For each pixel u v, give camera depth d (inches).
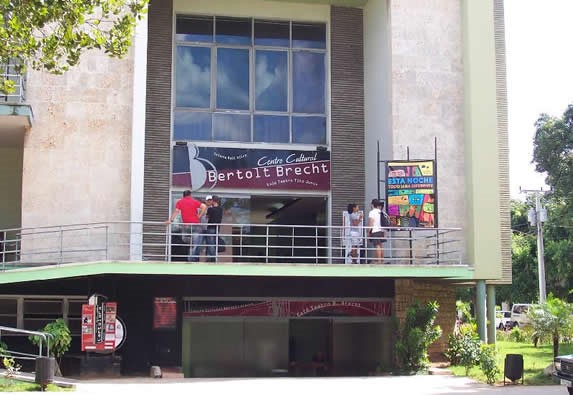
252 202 944.9
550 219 1833.2
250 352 865.5
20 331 666.8
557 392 646.5
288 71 972.6
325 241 952.3
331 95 974.4
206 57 953.5
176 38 948.6
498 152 927.0
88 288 817.5
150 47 932.0
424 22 931.3
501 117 942.4
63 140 839.7
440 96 927.0
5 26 582.2
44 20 570.6
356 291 890.1
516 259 2170.3
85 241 830.5
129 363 820.0
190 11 954.7
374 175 948.6
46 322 825.5
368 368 892.0
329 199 957.2
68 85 845.8
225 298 856.3
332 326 893.2
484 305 903.1
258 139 950.4
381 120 937.5
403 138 908.6
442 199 914.1
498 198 913.5
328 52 983.0
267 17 974.4
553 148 1681.8
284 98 967.0
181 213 818.2
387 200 869.8
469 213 912.9
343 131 973.2
